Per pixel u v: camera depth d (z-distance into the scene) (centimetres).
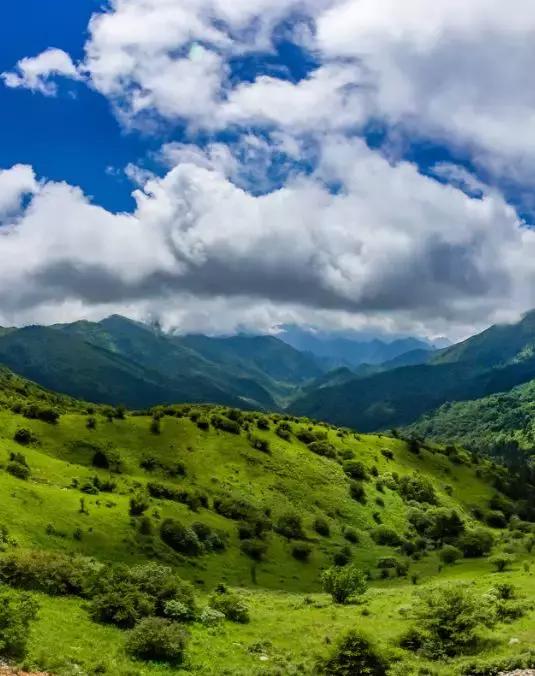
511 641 4256
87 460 13538
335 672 3703
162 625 3769
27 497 8994
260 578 10088
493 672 3612
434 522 14825
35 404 15488
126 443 14912
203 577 9269
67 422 15075
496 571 9731
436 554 13225
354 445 19950
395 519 15138
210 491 13638
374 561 12275
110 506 10331
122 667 3225
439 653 4231
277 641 4650
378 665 3747
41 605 4116
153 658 3556
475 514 17975
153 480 13125
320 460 17188
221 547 10794
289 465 16062
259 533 11975
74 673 2941
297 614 5919
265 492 14375
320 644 4572
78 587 4644
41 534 8006
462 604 4581
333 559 11912
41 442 13650
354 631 3875
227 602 5328
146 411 18450
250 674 3522
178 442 15625
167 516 11000
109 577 4675
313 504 14538
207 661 3731
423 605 4841
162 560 9181
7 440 12644
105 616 4166
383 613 5988
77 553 7788
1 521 7725
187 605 4800
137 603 4334
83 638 3625
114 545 8838
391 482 17275
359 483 16388
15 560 4631
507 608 5231
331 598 7556
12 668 2777
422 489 17312
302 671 3769
